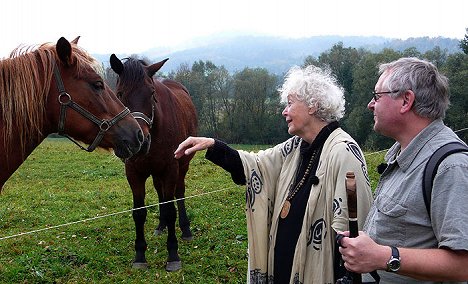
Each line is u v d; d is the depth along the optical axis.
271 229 2.57
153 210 7.41
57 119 3.18
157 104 4.85
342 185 2.29
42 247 5.66
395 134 1.90
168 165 5.06
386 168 1.92
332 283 2.30
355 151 2.38
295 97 2.53
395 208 1.77
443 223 1.61
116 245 5.83
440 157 1.68
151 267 5.11
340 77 33.97
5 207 7.70
